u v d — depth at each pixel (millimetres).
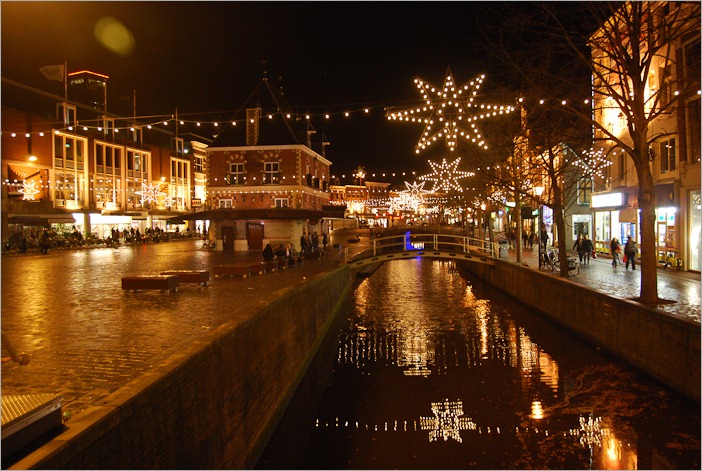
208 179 47781
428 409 13148
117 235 51188
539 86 16188
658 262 25141
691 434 10625
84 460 4500
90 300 15648
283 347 12750
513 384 14766
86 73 62156
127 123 62719
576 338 18312
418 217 127438
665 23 14148
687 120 22578
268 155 47062
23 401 4570
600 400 12469
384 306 28484
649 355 13086
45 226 46250
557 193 22328
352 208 120062
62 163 51156
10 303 15047
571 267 23734
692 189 22500
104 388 7168
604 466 9797
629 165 29125
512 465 10031
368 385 15227
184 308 14125
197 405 7016
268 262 25750
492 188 36094
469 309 26781
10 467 3857
